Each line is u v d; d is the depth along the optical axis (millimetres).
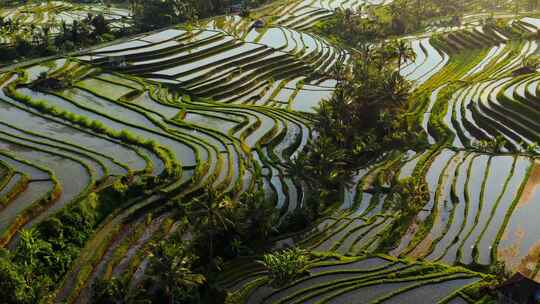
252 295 56500
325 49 154125
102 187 72188
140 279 59500
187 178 77500
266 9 195625
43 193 69688
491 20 174875
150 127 94875
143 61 127000
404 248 66125
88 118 95500
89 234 65125
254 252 65688
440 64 149875
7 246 59781
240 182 79250
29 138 85875
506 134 97062
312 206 74188
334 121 95875
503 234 67562
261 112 107500
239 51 139250
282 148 93625
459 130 100250
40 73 112375
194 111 105438
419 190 76000
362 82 109625
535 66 126500
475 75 131375
